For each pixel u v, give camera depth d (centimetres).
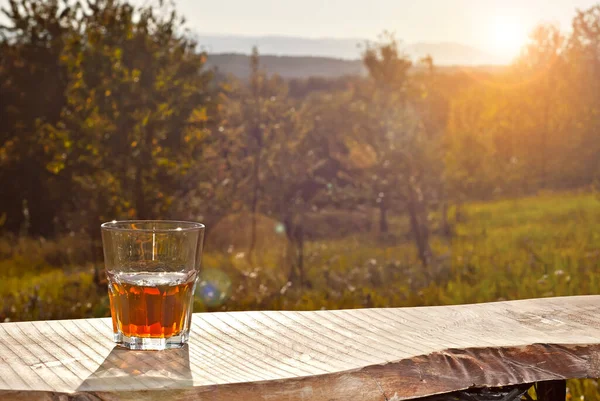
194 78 1600
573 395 395
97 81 1332
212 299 809
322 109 2019
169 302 145
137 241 146
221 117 1867
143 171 1360
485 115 3416
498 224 1991
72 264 1544
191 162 1560
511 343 149
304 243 1845
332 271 1179
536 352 148
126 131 1347
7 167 2345
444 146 2020
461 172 2503
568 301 191
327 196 2067
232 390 122
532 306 186
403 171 1938
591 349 149
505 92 3562
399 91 1975
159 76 1430
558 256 995
